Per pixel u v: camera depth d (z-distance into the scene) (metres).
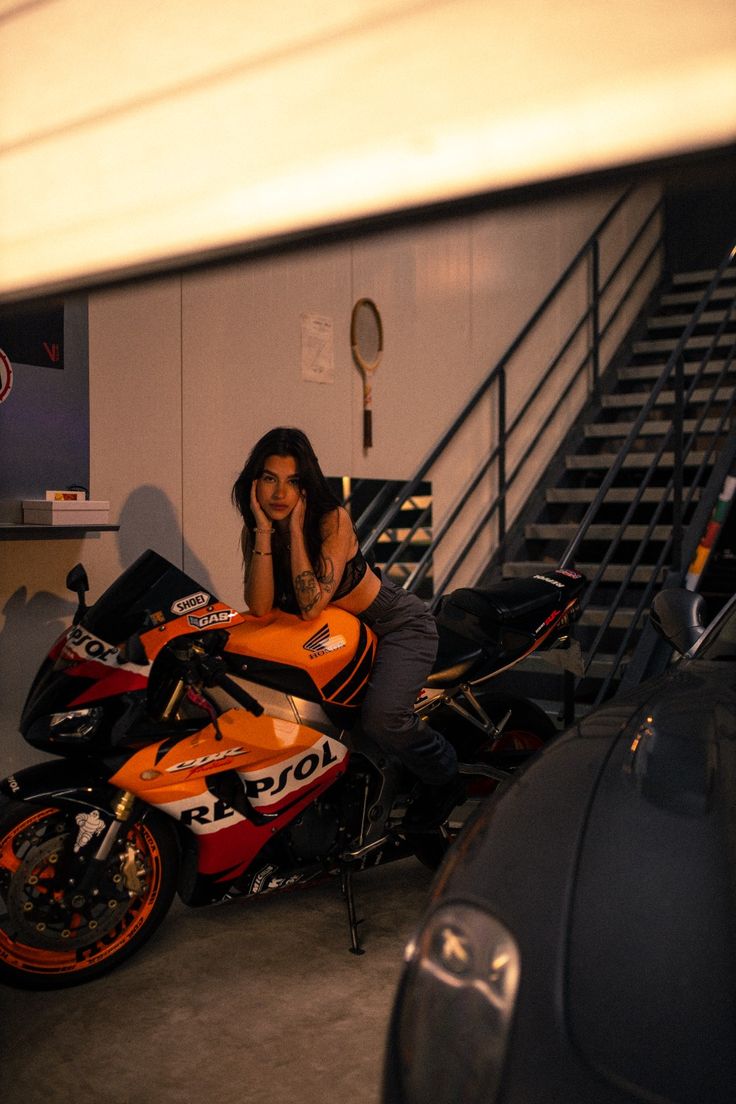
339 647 2.91
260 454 2.87
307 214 1.54
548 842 1.51
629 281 8.83
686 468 6.61
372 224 1.45
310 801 2.92
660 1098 1.08
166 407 4.39
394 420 5.88
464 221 1.36
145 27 1.72
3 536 3.55
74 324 3.96
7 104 1.99
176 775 2.73
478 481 6.70
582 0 1.16
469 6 1.27
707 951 1.27
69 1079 2.37
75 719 2.69
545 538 6.95
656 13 1.10
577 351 7.96
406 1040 1.24
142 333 4.26
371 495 5.91
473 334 6.59
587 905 1.36
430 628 3.06
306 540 2.88
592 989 1.22
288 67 1.52
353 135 1.44
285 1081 2.34
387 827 3.08
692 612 2.68
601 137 1.17
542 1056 1.15
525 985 1.23
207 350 4.59
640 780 1.69
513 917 1.34
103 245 1.89
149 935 2.91
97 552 4.11
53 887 2.76
